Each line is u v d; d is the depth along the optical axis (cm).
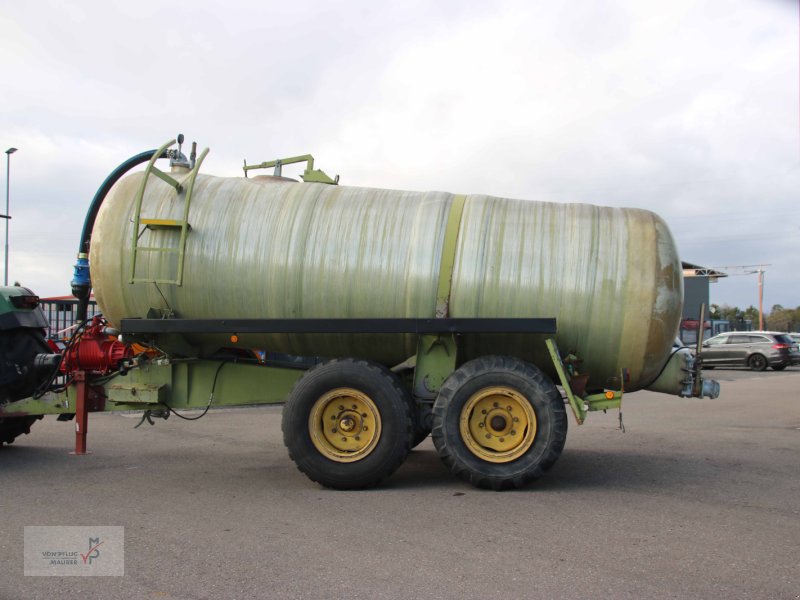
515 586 374
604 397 625
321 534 467
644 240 626
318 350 695
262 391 696
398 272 638
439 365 636
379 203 671
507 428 596
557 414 581
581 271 620
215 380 698
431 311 634
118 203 692
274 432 988
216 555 424
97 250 685
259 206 677
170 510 532
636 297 612
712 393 668
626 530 476
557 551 431
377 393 595
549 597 359
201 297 665
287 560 415
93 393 710
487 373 589
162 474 679
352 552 429
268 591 368
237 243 662
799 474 677
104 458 771
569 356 623
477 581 381
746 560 415
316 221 662
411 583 378
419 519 504
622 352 620
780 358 2548
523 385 583
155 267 668
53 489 609
